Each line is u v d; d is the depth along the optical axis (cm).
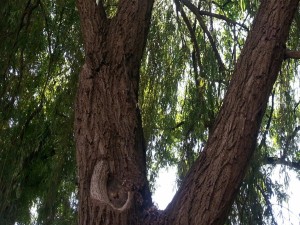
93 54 431
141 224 376
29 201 673
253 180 536
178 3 636
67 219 624
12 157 588
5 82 593
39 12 631
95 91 419
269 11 425
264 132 557
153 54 645
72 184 630
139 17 449
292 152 587
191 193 380
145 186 398
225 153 384
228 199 377
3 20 598
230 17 674
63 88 615
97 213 370
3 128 593
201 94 588
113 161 396
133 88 430
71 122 593
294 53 418
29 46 620
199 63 608
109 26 446
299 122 639
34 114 609
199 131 588
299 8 580
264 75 404
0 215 609
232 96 402
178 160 630
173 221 375
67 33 623
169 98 646
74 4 630
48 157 636
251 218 532
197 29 661
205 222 371
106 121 408
